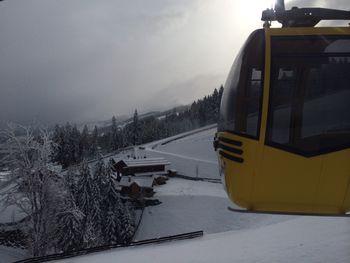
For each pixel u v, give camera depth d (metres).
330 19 8.12
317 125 7.48
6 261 40.38
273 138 7.52
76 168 61.62
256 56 7.65
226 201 68.12
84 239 40.91
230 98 7.89
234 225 60.56
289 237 17.34
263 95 7.53
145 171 87.50
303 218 24.14
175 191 75.94
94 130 127.06
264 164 7.56
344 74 7.50
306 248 13.80
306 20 8.04
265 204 7.82
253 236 20.56
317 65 7.54
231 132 7.76
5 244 43.25
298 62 7.54
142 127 150.00
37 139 36.16
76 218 38.50
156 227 65.00
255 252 14.91
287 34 7.66
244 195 7.77
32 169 35.56
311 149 7.47
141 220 67.25
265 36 7.70
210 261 14.65
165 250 20.20
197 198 70.75
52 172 37.06
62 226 38.94
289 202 7.71
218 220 63.19
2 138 35.09
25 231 37.12
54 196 36.28
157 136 149.88
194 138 127.75
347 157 7.45
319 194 7.58
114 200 60.56
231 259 14.37
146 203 70.31
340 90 7.49
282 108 7.52
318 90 7.52
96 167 62.78
